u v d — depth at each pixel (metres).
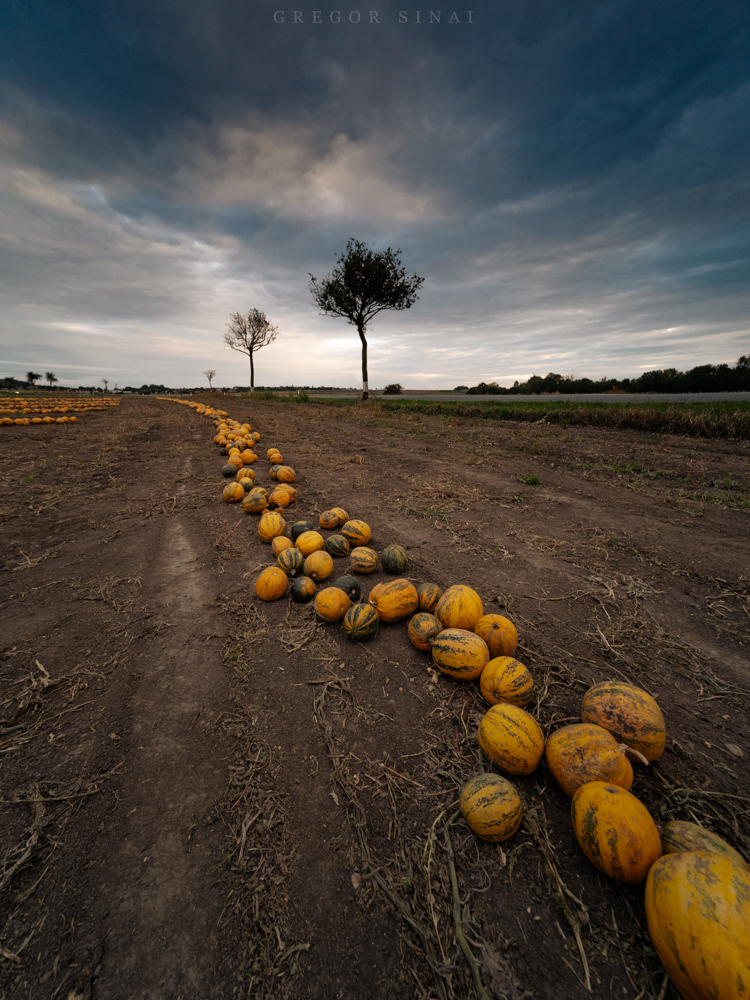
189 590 5.32
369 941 2.01
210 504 8.82
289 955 1.95
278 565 5.45
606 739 2.59
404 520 7.61
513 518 7.61
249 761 2.96
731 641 4.17
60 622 4.63
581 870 2.29
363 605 4.25
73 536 7.06
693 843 2.15
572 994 1.83
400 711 3.39
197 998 1.80
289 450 14.95
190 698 3.54
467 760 2.95
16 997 1.80
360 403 36.41
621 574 5.51
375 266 38.25
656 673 3.76
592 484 9.72
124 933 2.02
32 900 2.16
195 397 60.69
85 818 2.57
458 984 1.87
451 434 17.97
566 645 4.14
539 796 2.71
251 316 57.69
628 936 2.03
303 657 4.06
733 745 3.05
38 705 3.47
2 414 29.53
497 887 2.23
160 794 2.72
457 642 3.55
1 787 2.77
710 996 1.62
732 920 1.65
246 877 2.26
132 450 15.54
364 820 2.54
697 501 8.23
